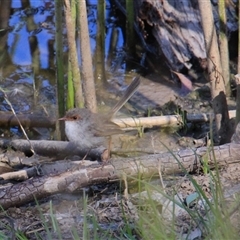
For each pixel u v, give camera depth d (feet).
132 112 40.91
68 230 25.53
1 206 26.53
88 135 31.91
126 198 27.30
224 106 33.58
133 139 36.70
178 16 44.78
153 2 45.70
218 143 33.99
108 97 43.27
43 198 28.60
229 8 44.93
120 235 24.07
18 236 23.43
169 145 35.83
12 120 39.60
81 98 35.27
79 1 33.06
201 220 23.03
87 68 34.42
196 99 40.65
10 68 47.32
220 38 38.01
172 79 44.57
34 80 45.39
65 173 28.30
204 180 28.30
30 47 49.67
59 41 35.29
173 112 39.99
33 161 34.37
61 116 36.45
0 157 34.22
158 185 28.45
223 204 22.95
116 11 54.08
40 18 52.95
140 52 48.14
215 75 33.17
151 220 24.34
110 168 28.45
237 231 22.93
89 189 29.27
